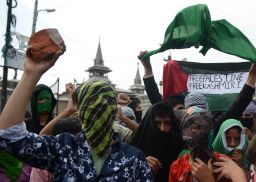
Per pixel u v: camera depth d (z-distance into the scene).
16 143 1.93
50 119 4.02
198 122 2.78
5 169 2.29
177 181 2.92
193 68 5.64
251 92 3.68
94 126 2.04
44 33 1.94
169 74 5.38
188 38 3.86
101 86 2.11
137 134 3.65
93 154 2.04
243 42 3.95
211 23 3.95
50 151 2.01
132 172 2.04
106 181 1.99
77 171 1.99
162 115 3.43
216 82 5.54
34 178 2.90
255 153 2.25
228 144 3.27
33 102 3.89
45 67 1.94
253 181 2.33
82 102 2.10
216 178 2.55
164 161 3.44
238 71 5.50
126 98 4.19
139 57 4.37
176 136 3.45
